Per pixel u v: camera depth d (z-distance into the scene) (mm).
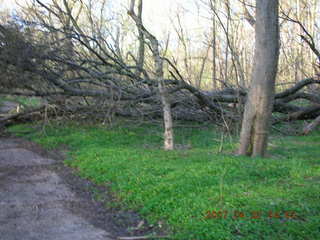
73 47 12602
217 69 17578
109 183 7215
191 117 13648
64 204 6270
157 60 10500
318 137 12703
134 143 11016
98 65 12859
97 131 12258
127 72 12641
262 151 8945
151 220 5430
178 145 11008
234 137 12078
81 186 7355
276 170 7121
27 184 7414
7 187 7160
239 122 12250
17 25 11047
